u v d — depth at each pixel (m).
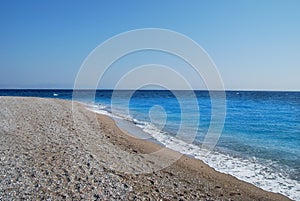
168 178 8.83
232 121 24.70
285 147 14.44
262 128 20.89
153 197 7.04
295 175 9.98
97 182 7.50
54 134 13.02
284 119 26.89
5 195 6.30
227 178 9.52
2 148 9.95
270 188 8.75
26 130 13.32
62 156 9.51
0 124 14.05
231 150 13.63
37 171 7.88
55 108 22.48
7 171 7.70
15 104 22.72
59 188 6.89
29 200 6.17
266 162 11.62
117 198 6.68
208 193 7.96
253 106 44.91
